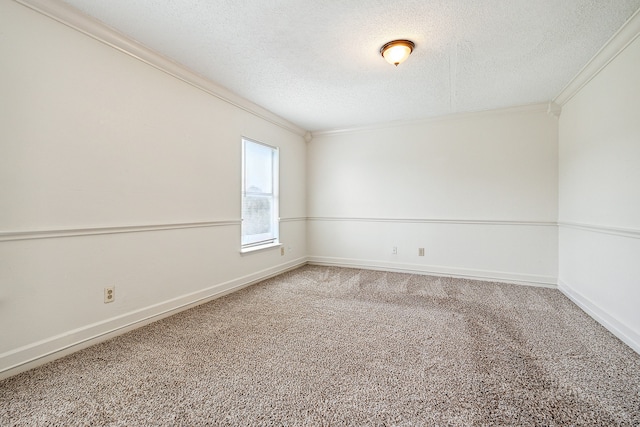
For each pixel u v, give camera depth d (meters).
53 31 1.83
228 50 2.39
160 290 2.51
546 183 3.54
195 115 2.85
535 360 1.81
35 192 1.76
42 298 1.79
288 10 1.90
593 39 2.19
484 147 3.83
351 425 1.27
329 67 2.67
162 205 2.53
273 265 4.08
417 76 2.84
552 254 3.52
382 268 4.45
